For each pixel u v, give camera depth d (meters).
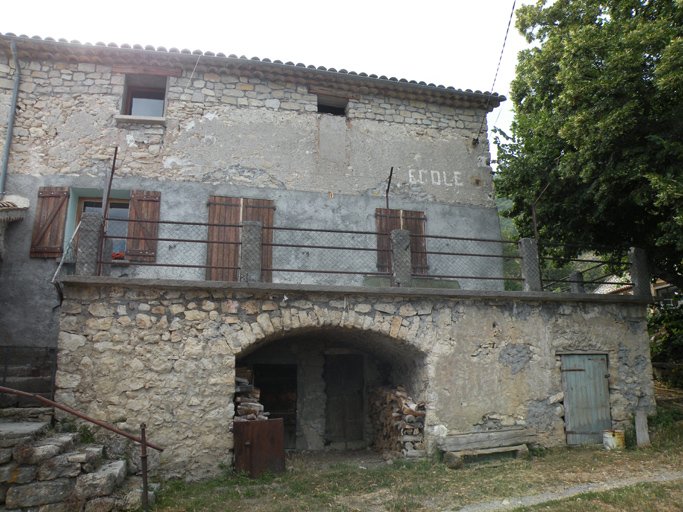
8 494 5.05
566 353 8.48
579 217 10.30
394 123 10.66
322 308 7.47
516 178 11.38
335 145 10.16
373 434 9.69
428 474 6.83
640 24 8.09
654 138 7.85
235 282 7.03
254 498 5.90
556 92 10.30
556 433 8.15
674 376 11.03
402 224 10.18
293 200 9.68
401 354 8.52
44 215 8.65
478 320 8.11
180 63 9.47
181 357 6.84
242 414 7.25
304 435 9.52
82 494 5.25
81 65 9.30
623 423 8.49
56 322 8.35
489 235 10.68
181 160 9.31
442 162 10.77
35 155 8.86
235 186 9.45
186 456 6.61
